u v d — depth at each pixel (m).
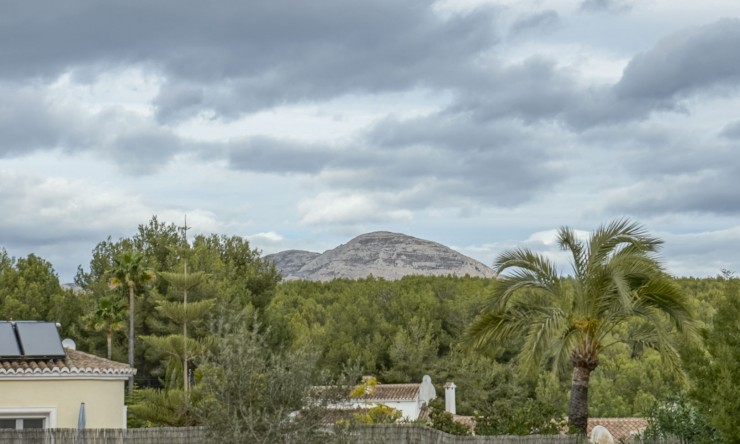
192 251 63.50
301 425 16.50
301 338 65.19
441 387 69.25
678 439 22.19
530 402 24.12
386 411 27.84
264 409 16.27
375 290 83.62
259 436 16.22
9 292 61.38
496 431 23.67
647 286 24.05
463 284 86.38
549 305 25.77
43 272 63.94
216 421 16.28
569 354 24.53
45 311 61.56
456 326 76.38
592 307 24.34
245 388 16.41
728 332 20.66
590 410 56.22
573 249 24.67
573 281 24.59
